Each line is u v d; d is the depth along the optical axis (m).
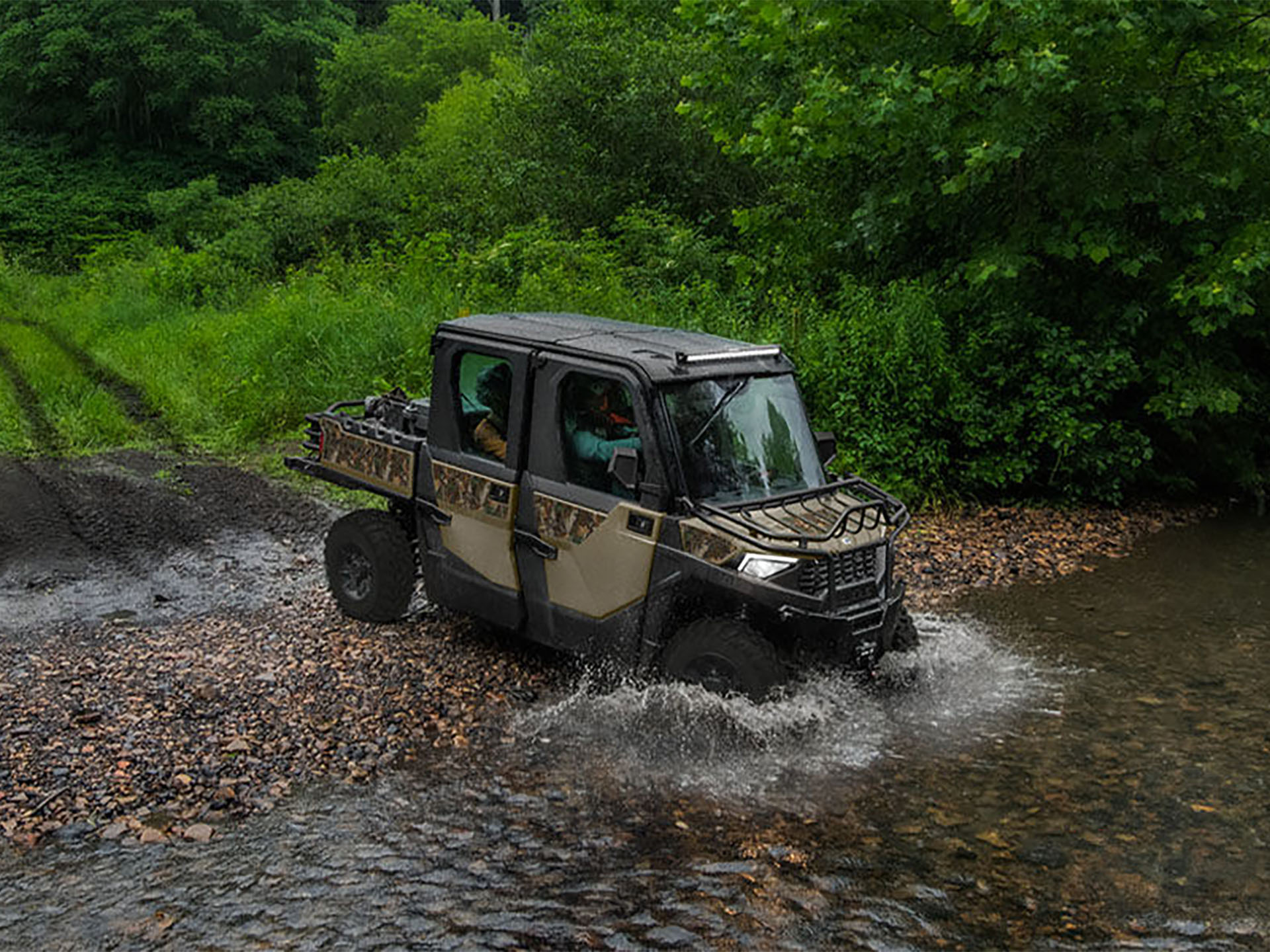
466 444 6.85
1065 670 7.04
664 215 17.17
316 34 47.91
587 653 6.32
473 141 25.50
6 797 5.09
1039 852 4.87
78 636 7.19
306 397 13.74
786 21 10.94
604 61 18.61
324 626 7.42
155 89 46.66
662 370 5.97
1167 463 12.27
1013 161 11.01
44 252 37.38
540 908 4.32
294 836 4.83
